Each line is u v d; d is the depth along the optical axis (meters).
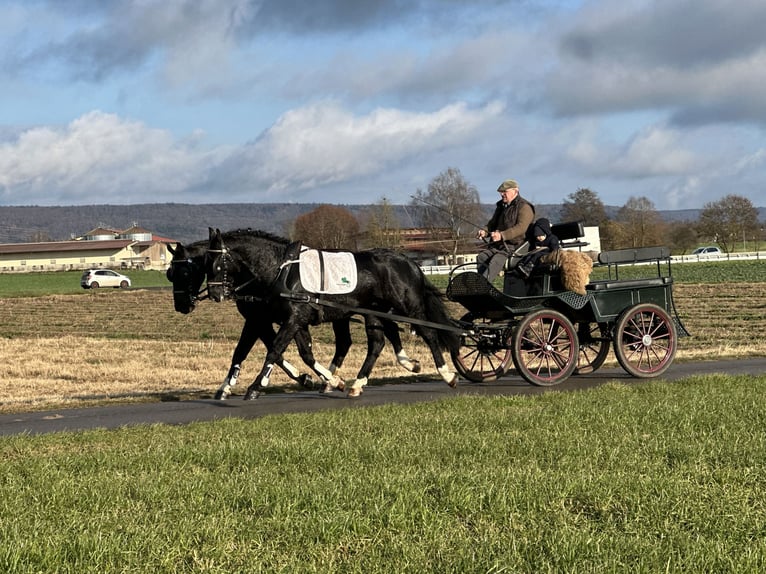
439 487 6.40
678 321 14.43
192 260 12.62
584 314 13.89
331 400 12.47
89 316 42.75
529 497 6.13
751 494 6.30
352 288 12.56
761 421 8.95
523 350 13.37
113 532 5.43
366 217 86.25
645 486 6.36
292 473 7.07
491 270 12.95
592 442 8.02
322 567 4.93
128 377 19.47
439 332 13.35
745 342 24.11
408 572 4.84
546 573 4.80
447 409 10.34
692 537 5.36
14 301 52.88
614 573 4.76
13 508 6.10
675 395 10.92
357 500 6.11
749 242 120.62
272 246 12.48
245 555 5.14
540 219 13.44
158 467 7.44
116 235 144.25
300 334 13.16
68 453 8.19
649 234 104.19
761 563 4.89
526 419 9.30
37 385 18.19
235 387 15.79
